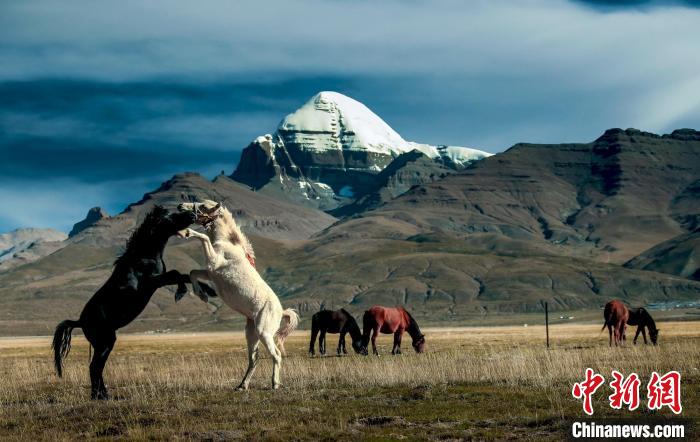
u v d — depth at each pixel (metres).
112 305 23.36
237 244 24.02
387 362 30.31
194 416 20.08
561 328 139.75
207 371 30.33
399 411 20.25
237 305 23.66
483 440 17.02
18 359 53.31
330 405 21.33
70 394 25.09
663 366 27.94
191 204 23.67
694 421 18.58
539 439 16.92
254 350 24.22
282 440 17.22
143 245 23.48
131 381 27.64
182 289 23.62
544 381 24.28
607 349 38.69
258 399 22.08
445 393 22.91
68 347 23.88
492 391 23.06
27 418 20.78
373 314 45.09
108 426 19.19
